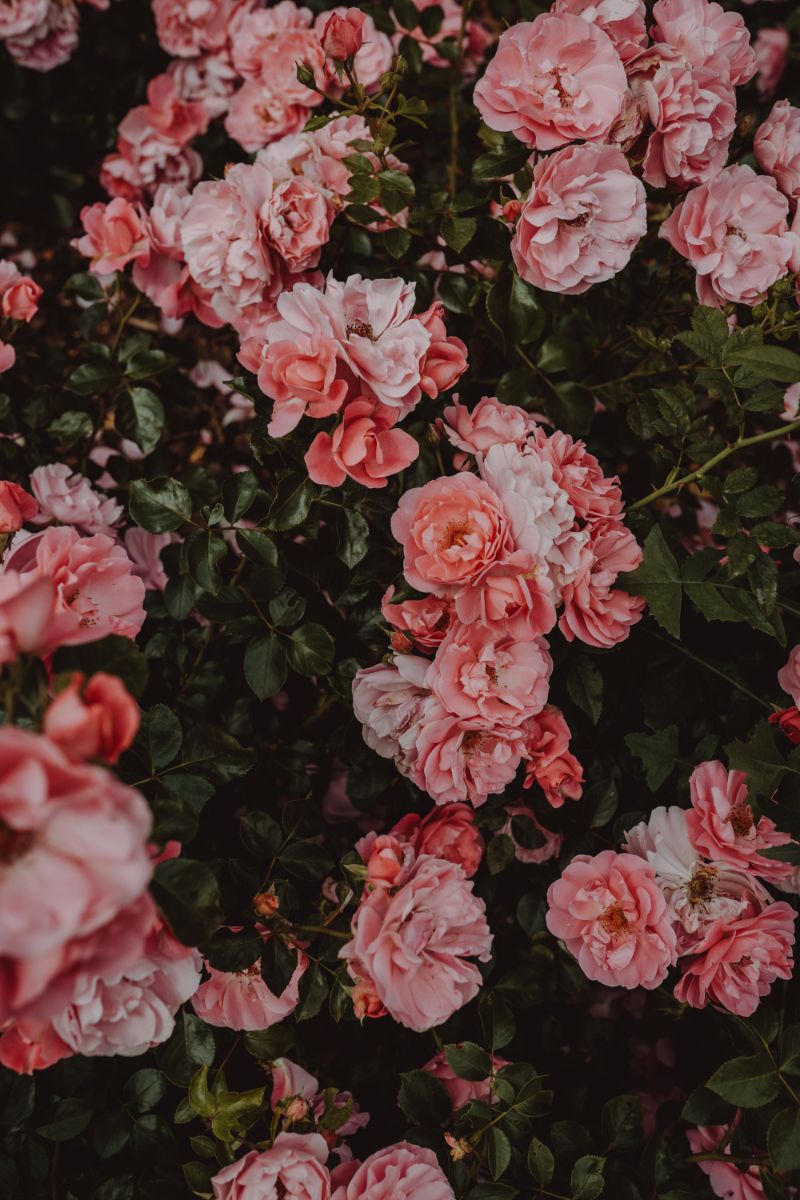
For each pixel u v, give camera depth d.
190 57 1.18
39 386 1.05
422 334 0.82
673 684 0.90
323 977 0.85
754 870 0.84
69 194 1.28
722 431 1.12
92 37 1.23
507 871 0.97
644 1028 0.98
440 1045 0.87
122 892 0.60
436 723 0.82
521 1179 0.85
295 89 1.04
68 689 0.64
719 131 0.89
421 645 0.85
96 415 1.12
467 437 0.87
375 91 1.05
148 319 1.28
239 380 0.91
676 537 0.96
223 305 0.92
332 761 1.01
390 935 0.80
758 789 0.82
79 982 0.70
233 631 0.88
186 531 1.07
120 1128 0.85
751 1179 0.88
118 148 1.22
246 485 0.87
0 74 1.21
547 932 0.92
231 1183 0.80
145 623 0.99
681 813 0.86
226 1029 0.89
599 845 0.91
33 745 0.60
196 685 0.94
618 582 0.85
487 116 0.86
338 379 0.80
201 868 0.70
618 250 0.88
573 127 0.86
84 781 0.61
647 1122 0.97
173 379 1.12
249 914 0.84
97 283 1.06
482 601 0.82
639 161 0.91
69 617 0.69
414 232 0.93
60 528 0.80
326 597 0.95
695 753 0.88
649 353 0.99
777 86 1.24
